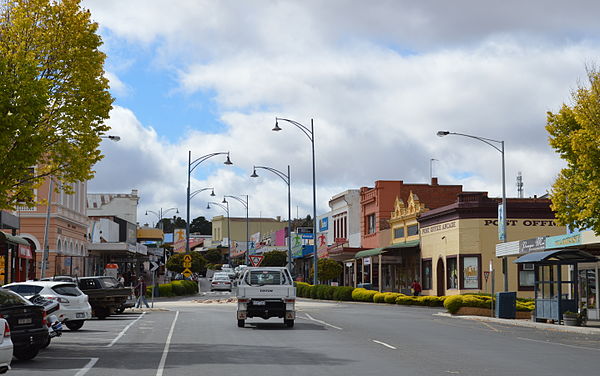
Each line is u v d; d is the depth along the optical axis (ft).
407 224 209.67
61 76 80.07
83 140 80.02
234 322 103.55
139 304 142.51
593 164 95.09
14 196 81.35
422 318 118.52
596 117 95.76
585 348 69.36
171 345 69.21
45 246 139.64
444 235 182.60
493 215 172.55
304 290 214.69
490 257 171.53
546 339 80.84
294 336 79.51
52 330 64.18
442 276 185.68
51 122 78.38
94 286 110.93
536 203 173.06
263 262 327.06
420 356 59.57
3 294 55.42
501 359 57.82
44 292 83.35
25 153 72.28
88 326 95.71
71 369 51.16
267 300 91.91
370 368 51.39
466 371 49.85
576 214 99.19
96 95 81.05
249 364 53.78
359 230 260.01
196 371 49.83
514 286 171.12
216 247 499.92
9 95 70.13
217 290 261.65
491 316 125.70
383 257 214.69
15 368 51.83
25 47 78.54
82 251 214.07
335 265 234.17
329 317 116.06
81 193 215.10
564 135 101.40
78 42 80.43
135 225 337.52
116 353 61.98
